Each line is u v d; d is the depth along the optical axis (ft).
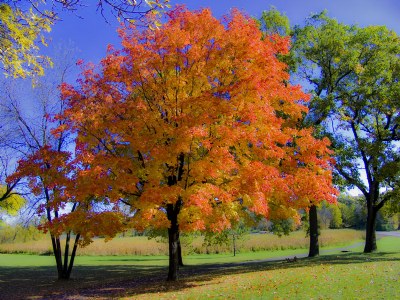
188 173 37.63
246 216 51.21
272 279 40.86
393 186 68.80
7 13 14.24
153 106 40.96
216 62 37.91
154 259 118.32
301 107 43.50
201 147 40.86
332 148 71.00
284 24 72.43
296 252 123.24
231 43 37.04
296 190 40.88
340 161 69.77
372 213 77.82
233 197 38.47
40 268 87.15
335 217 232.73
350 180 72.84
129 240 181.88
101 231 38.68
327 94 70.03
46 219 61.98
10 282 60.54
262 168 36.27
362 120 73.77
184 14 40.22
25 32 14.98
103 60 40.19
